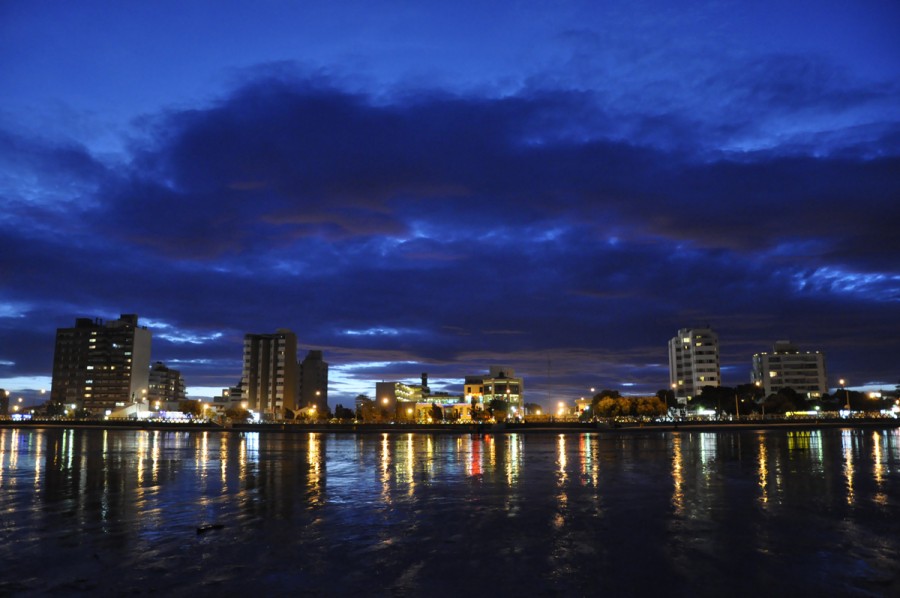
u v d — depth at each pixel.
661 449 58.12
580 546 16.69
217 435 109.44
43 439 88.38
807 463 40.69
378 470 37.91
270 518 21.03
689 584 13.22
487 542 17.25
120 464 42.50
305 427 134.38
